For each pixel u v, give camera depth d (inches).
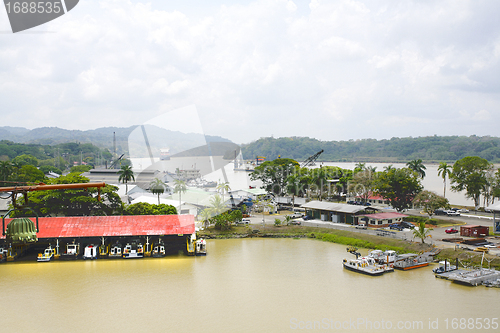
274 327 1659.7
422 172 4963.1
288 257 2832.2
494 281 2185.0
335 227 3577.8
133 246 2962.6
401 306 1879.9
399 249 2859.3
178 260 2775.6
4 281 2303.2
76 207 3356.3
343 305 1897.1
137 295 2055.9
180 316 1784.0
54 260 2792.8
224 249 3105.3
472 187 4318.4
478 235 3080.7
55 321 1736.0
